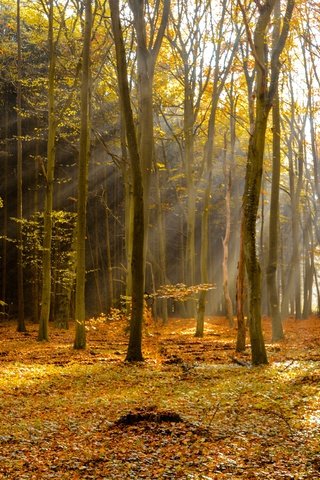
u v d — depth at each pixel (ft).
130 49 89.81
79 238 69.46
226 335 92.38
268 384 41.19
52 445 27.14
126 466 23.65
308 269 143.13
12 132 133.90
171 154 157.89
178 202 143.54
